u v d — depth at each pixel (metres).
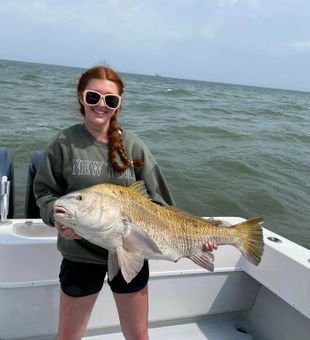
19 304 3.02
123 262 2.14
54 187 2.46
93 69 2.49
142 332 2.64
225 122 20.81
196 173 10.33
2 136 12.48
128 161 2.50
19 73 60.69
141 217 2.29
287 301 3.18
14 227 3.16
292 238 7.48
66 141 2.44
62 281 2.51
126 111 21.69
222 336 3.54
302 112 38.09
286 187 10.18
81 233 2.12
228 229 2.62
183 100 34.44
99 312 3.25
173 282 3.43
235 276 3.63
